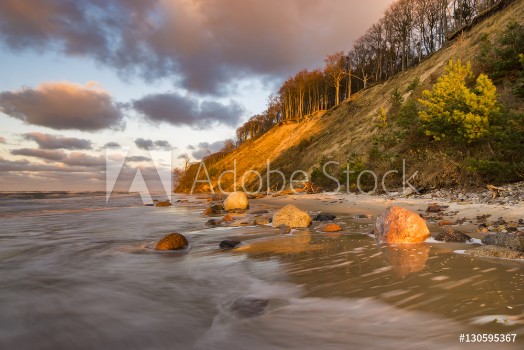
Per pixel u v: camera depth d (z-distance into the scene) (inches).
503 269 178.1
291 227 389.4
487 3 1839.3
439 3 2308.1
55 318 141.8
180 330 127.1
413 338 107.7
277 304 146.5
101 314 145.3
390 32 2576.3
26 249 304.8
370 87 2201.0
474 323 114.7
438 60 1547.7
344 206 620.7
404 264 198.8
